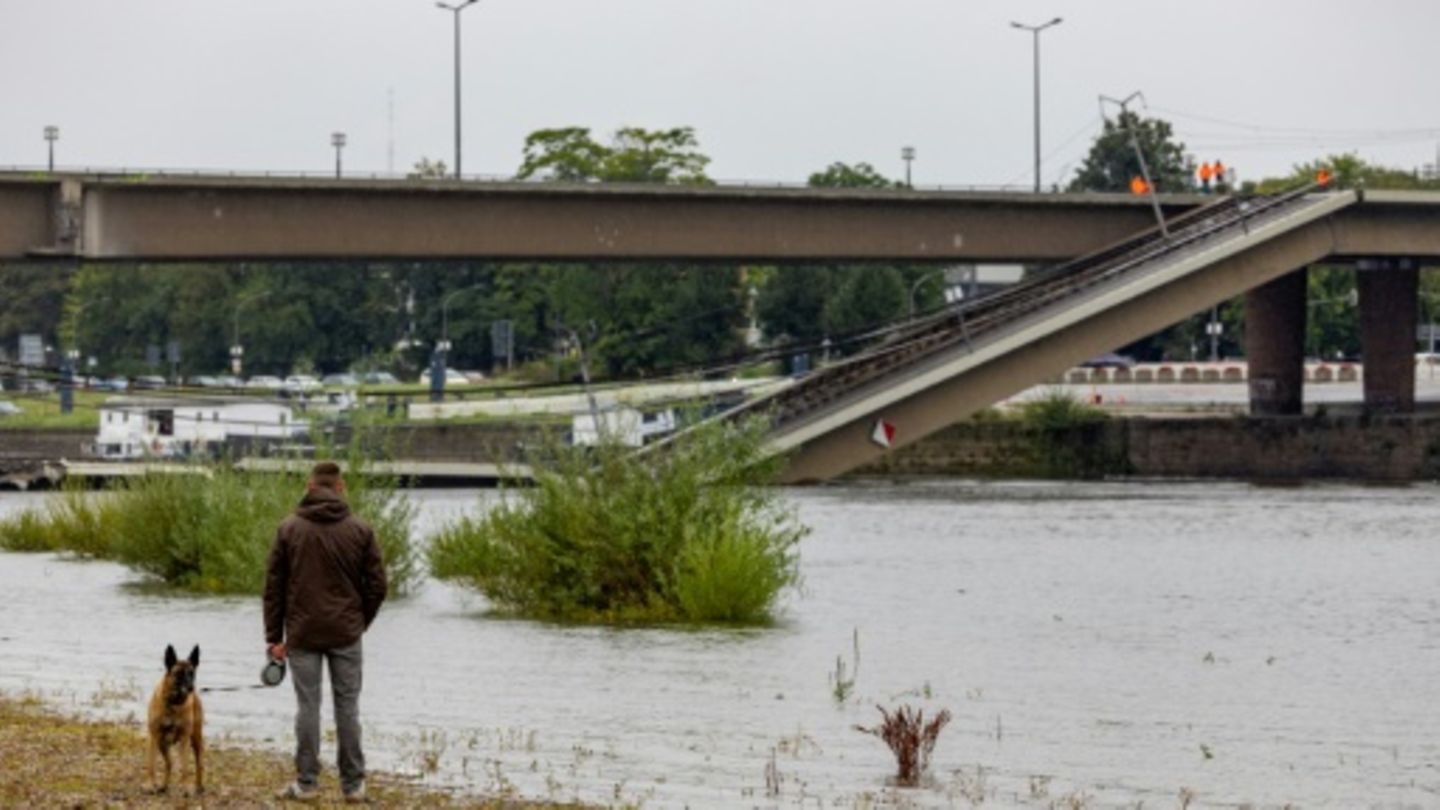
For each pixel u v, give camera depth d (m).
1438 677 62.34
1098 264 160.50
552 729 48.94
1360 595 88.94
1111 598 86.62
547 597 74.62
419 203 143.00
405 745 45.78
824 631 71.94
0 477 155.88
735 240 153.25
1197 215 163.62
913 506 150.75
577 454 76.50
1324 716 53.88
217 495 84.44
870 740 47.91
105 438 185.88
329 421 149.25
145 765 39.50
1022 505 151.50
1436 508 148.50
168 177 135.75
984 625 75.62
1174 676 61.97
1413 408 191.50
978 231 161.25
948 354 148.88
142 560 85.50
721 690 56.38
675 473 75.62
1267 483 184.38
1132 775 44.38
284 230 139.50
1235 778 44.25
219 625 70.25
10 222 133.50
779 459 77.94
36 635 67.38
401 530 81.56
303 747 36.22
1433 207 168.62
